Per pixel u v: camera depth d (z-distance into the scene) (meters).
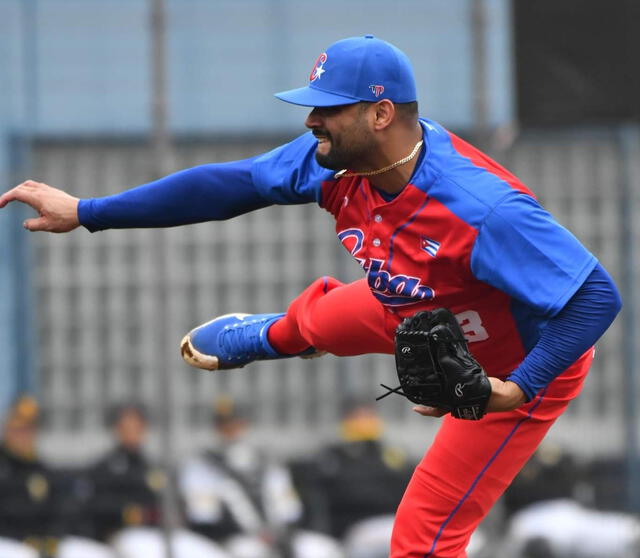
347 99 12.98
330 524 26.05
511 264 12.59
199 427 26.92
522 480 25.80
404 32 26.22
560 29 24.77
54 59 26.52
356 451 26.27
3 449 25.27
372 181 13.31
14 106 26.39
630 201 25.97
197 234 27.08
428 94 26.16
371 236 13.48
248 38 26.48
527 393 12.73
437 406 12.91
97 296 26.77
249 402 27.12
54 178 26.34
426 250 13.05
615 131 25.84
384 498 26.14
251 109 26.39
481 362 13.74
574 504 25.77
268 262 27.19
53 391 26.59
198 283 27.03
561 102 24.81
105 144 26.36
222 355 15.89
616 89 24.72
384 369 27.41
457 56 26.12
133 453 25.52
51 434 26.48
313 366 27.27
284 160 14.23
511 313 13.32
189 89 26.25
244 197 14.50
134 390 26.70
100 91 26.45
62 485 25.28
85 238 26.77
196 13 26.34
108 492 25.28
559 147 25.97
